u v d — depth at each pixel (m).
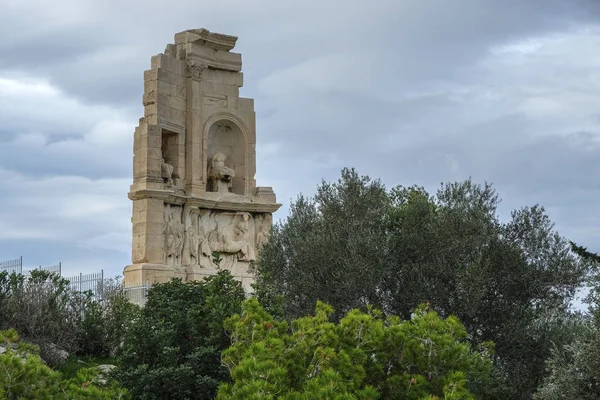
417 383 33.50
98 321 50.97
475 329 47.41
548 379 42.47
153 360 39.75
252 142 66.62
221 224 64.69
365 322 34.72
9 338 33.53
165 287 43.16
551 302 47.91
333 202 50.91
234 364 33.56
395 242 49.16
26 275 53.16
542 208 49.38
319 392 29.97
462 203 49.16
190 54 64.12
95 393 31.78
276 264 50.78
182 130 63.56
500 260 47.62
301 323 34.53
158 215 60.59
